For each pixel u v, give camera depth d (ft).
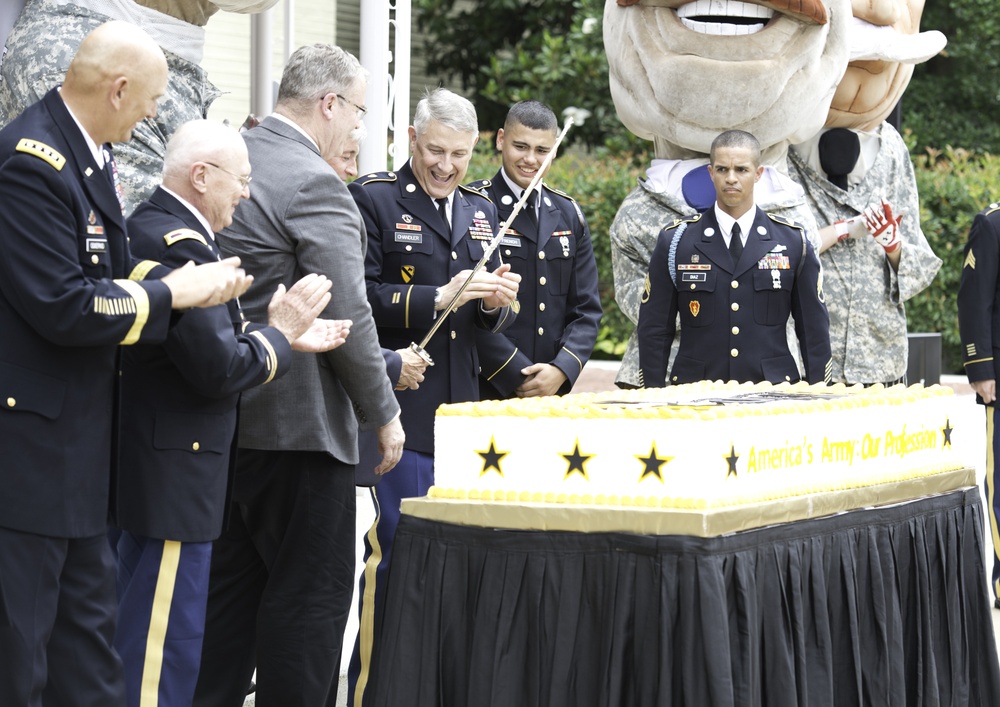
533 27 74.79
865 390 16.33
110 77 12.55
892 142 30.04
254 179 15.14
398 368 16.98
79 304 12.07
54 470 12.41
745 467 12.91
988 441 24.80
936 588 15.33
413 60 76.69
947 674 15.39
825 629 13.34
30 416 12.30
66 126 12.56
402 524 13.65
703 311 21.42
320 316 15.17
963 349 24.75
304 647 15.23
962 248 53.26
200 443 13.76
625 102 26.27
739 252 21.40
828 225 28.55
